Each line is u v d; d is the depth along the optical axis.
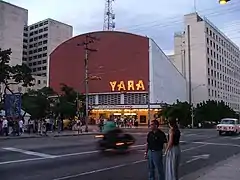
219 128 38.94
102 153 17.80
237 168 12.33
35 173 11.14
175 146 8.45
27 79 42.44
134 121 69.12
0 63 39.38
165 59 84.94
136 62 77.06
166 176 8.47
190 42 105.31
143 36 77.69
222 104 88.81
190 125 71.81
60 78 85.94
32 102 42.09
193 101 103.19
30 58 153.38
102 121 43.06
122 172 11.73
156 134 8.77
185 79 103.25
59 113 47.41
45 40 147.75
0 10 131.00
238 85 138.00
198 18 106.44
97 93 79.62
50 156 15.91
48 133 38.28
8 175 10.67
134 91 75.88
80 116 51.09
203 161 15.22
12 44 134.12
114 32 80.56
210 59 106.62
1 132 32.50
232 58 130.88
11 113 33.91
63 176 10.69
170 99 86.25
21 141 25.58
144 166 13.22
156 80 77.19
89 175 11.02
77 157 15.77
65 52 86.44
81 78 82.94
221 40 118.06
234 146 23.58
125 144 19.30
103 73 79.94
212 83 107.12
